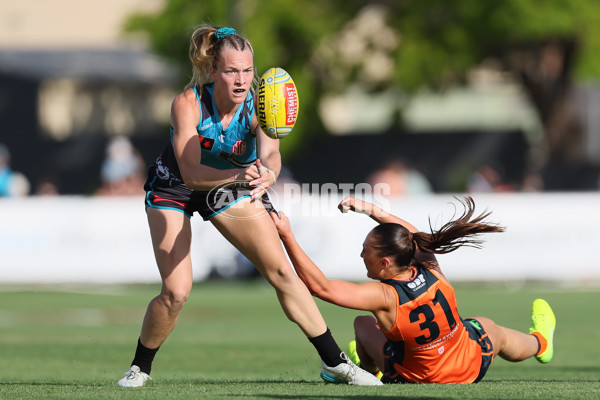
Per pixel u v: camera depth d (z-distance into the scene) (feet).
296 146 325.21
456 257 209.67
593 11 305.53
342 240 207.31
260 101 64.03
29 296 194.80
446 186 359.05
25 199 212.64
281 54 324.60
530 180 303.48
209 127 65.77
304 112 327.06
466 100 460.96
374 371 76.48
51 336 132.77
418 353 67.41
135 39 334.65
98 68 396.16
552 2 305.73
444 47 317.83
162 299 67.56
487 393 58.95
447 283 68.13
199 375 89.20
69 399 59.47
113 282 210.79
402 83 321.93
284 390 63.26
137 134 408.67
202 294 199.82
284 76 64.28
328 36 320.91
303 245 205.87
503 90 458.09
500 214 209.05
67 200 212.02
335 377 68.39
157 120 410.52
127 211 211.61
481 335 70.33
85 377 86.07
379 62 335.67
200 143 66.23
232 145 66.80
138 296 194.08
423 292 66.74
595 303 176.76
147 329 69.10
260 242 66.28
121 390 65.00
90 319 156.97
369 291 66.44
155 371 94.38
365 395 59.06
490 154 361.30
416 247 69.41
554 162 346.95
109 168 282.15
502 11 306.55
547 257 209.05
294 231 205.67
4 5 489.67
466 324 70.54
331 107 446.60
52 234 211.82
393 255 66.90
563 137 346.95
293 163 358.84
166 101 412.16
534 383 68.08
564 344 121.80
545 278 208.85
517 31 308.19
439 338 67.15
